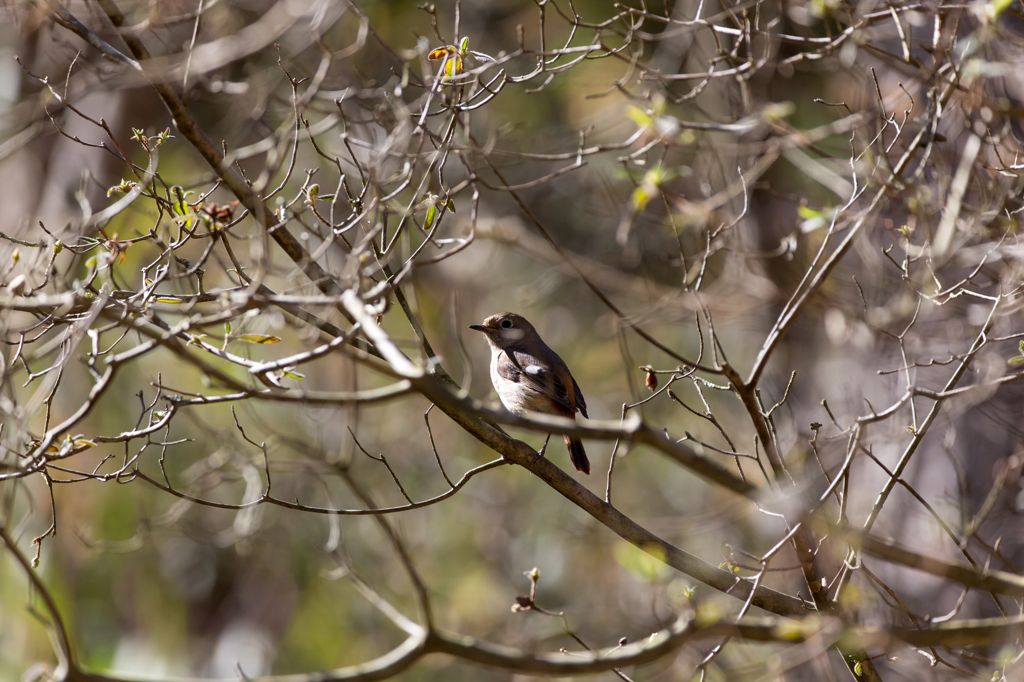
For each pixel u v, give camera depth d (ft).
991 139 29.78
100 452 46.14
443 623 58.75
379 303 22.16
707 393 58.54
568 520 57.41
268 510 58.23
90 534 43.11
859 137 34.71
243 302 20.70
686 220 38.68
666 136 32.09
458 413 27.22
